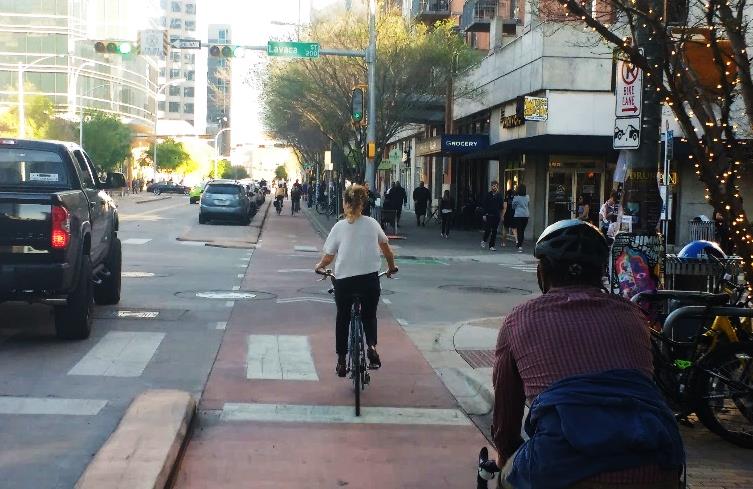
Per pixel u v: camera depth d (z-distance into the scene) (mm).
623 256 7535
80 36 87000
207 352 9219
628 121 8062
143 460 5215
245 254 21422
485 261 21422
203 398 7355
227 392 7578
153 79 114562
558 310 2848
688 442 6254
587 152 27375
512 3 37344
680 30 5938
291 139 56750
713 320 6516
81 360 8586
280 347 9586
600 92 27047
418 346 9922
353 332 7121
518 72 29641
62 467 5480
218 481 5340
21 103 58312
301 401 7344
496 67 32594
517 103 29688
